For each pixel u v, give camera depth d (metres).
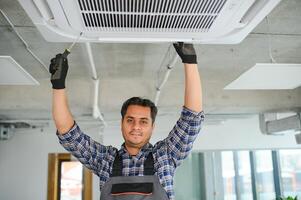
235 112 4.65
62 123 1.31
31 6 1.02
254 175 5.76
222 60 3.14
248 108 4.19
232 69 3.42
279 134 5.25
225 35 1.18
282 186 5.61
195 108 1.30
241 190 5.50
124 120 1.36
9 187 5.45
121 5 0.98
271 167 5.73
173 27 1.10
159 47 2.77
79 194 5.51
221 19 1.06
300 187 5.68
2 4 2.02
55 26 1.11
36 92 3.68
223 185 5.38
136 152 1.34
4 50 2.77
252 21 1.11
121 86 3.75
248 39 2.66
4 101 3.65
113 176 1.30
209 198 5.24
